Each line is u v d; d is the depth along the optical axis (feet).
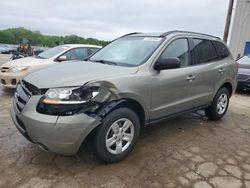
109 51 14.25
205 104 15.69
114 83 10.10
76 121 9.07
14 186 8.98
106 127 9.95
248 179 10.12
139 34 14.90
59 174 9.80
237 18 53.57
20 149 11.60
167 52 12.76
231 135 14.84
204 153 12.21
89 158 11.07
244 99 26.40
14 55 50.90
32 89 9.94
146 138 13.66
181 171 10.44
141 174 10.08
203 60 15.17
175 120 16.98
